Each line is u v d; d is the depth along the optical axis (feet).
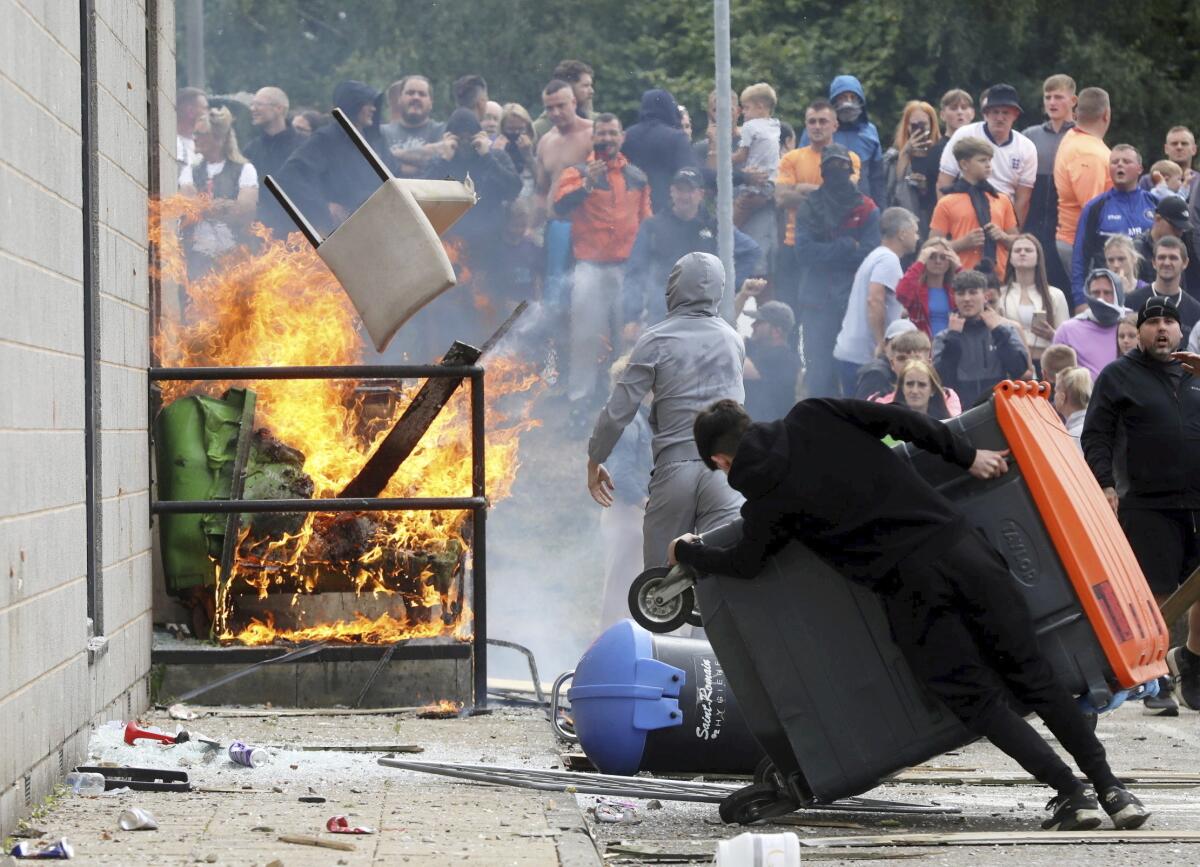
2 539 40.24
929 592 43.09
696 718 51.26
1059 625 44.37
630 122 167.12
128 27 62.54
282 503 63.52
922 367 94.53
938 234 110.93
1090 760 43.70
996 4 162.71
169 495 65.72
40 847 39.32
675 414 68.03
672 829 45.09
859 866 40.24
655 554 68.18
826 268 111.24
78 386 49.29
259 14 171.42
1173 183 111.65
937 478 45.01
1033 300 109.09
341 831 41.37
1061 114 113.60
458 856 38.63
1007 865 40.01
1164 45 168.35
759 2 169.48
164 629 67.05
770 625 45.01
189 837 40.68
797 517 43.52
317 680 64.23
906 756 44.45
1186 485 74.02
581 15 170.60
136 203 63.26
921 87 163.73
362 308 58.29
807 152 114.73
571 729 60.29
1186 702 73.05
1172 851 41.63
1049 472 44.32
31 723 43.21
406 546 67.05
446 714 62.80
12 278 41.83
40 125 45.24
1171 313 74.13
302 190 108.37
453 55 169.27
